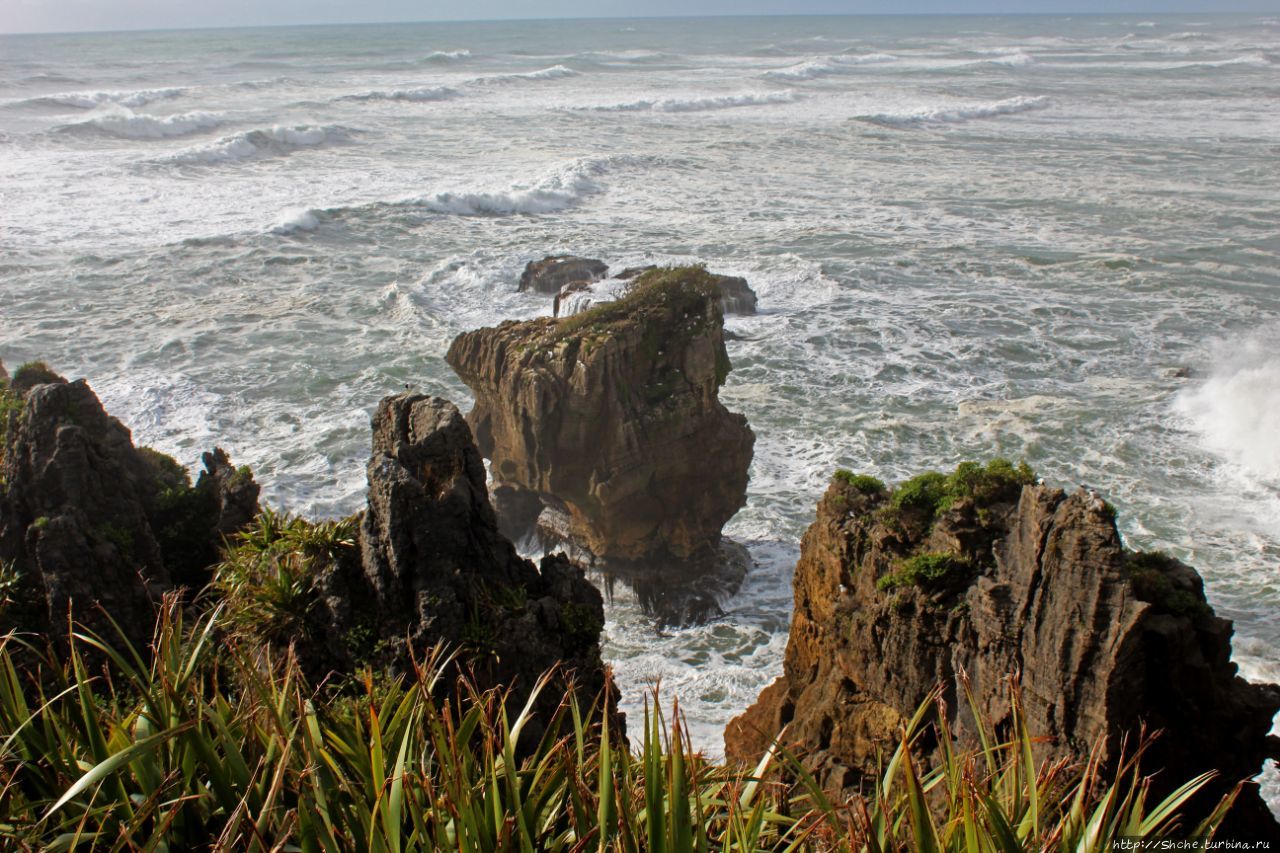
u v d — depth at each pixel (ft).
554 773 26.00
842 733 58.44
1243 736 48.19
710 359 92.68
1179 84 502.38
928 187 259.19
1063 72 579.48
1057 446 120.78
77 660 26.89
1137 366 145.28
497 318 163.12
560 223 221.87
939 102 433.48
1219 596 90.79
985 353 149.79
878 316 164.04
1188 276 184.65
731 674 84.12
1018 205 238.68
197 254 188.44
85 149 285.02
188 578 65.31
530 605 51.39
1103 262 191.52
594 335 88.43
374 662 47.80
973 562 52.95
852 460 117.91
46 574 52.65
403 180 256.32
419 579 49.03
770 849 26.11
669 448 90.99
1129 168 282.36
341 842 24.35
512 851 24.30
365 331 156.46
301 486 111.04
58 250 186.19
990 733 44.70
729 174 274.36
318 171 265.54
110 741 25.99
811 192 253.03
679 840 22.77
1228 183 260.83
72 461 57.72
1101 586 44.52
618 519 92.53
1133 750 45.01
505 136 330.95
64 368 138.51
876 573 58.08
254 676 27.71
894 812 26.58
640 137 333.42
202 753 24.71
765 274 183.21
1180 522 103.86
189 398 130.52
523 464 94.22
